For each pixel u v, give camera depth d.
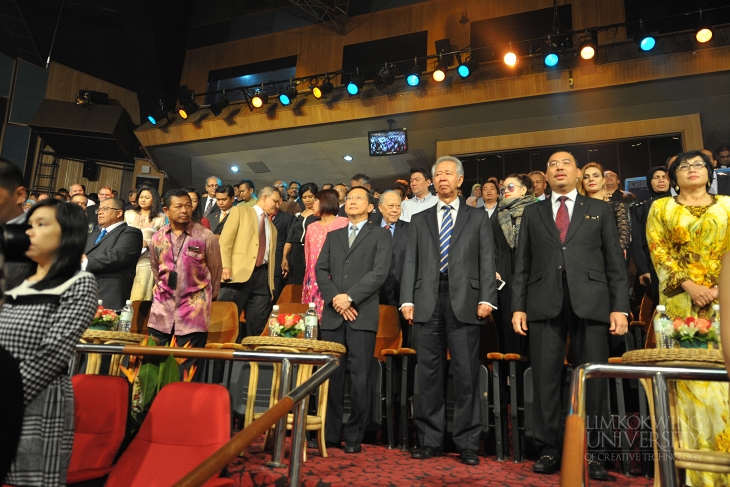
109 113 12.18
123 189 12.77
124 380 2.43
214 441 2.20
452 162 3.25
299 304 4.07
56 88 12.54
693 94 8.62
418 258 3.20
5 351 1.48
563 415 2.96
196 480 1.25
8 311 1.78
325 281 3.44
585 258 2.78
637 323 3.55
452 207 3.21
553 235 2.86
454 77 9.54
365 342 3.26
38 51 12.28
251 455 2.75
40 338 1.74
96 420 2.33
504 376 3.38
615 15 9.61
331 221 4.38
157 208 5.39
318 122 10.46
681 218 2.63
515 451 2.97
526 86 9.12
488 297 2.97
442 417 3.04
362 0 11.67
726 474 2.14
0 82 12.20
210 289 3.67
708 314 2.44
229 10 12.70
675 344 2.23
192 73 12.66
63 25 12.09
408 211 5.33
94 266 4.20
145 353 2.39
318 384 1.87
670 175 2.78
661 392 1.56
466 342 2.96
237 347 3.36
